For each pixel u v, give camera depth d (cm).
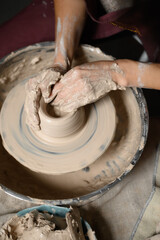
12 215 163
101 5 160
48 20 205
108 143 150
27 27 204
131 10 142
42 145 149
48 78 140
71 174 172
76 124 144
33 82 142
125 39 220
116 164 172
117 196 174
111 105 160
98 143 149
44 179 170
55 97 140
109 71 137
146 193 176
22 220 151
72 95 136
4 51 199
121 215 169
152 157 187
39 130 146
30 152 147
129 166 147
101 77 136
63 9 168
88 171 173
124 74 138
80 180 170
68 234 143
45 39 202
